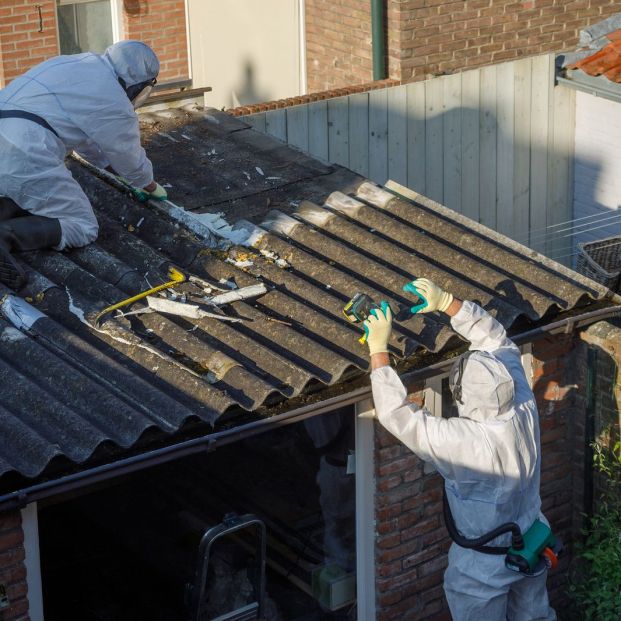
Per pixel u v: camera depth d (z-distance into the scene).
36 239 6.56
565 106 11.65
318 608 6.94
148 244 7.01
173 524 8.08
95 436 5.10
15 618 5.39
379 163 10.86
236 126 8.79
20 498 4.85
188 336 5.99
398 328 6.20
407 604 6.88
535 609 5.91
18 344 5.81
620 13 11.82
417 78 11.88
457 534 5.68
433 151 11.12
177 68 13.98
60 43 13.17
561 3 12.44
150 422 5.23
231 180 7.88
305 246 7.05
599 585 7.16
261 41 13.62
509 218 11.80
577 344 7.21
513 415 5.50
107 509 8.35
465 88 11.04
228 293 6.39
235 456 8.26
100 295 6.34
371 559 6.69
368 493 6.54
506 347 5.78
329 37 12.75
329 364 5.83
